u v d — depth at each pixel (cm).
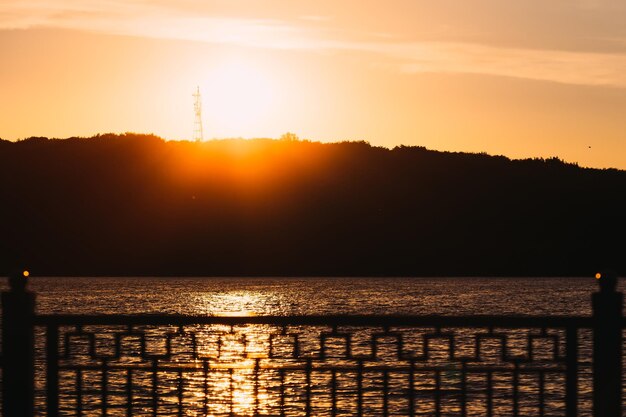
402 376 4266
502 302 15688
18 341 1292
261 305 15112
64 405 3291
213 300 16625
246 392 3059
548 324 1256
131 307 14362
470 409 3472
